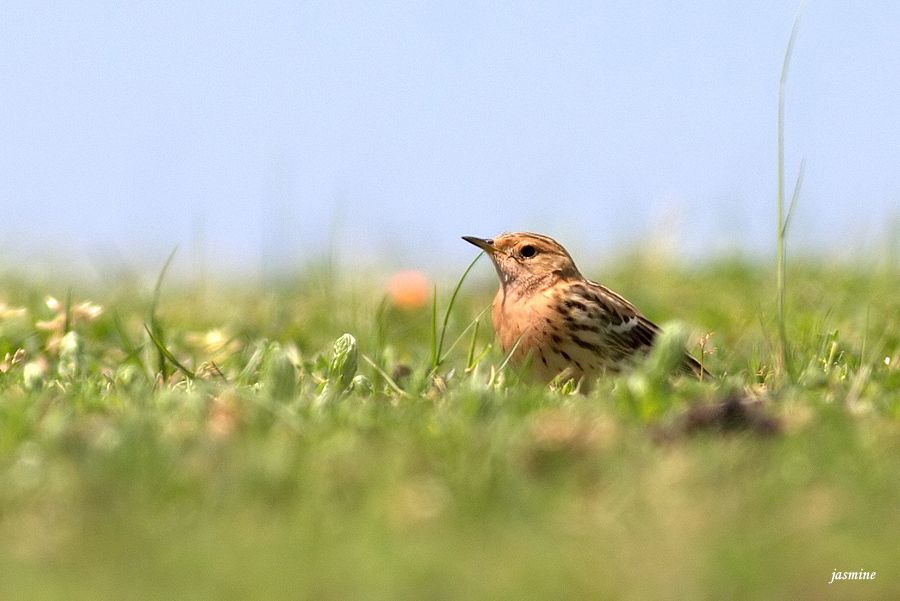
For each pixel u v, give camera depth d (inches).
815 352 631.8
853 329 740.0
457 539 346.9
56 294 926.4
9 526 358.6
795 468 389.1
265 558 331.9
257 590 316.8
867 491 371.6
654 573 325.1
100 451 402.9
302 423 450.0
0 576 327.6
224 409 466.0
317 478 379.2
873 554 335.3
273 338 746.8
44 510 366.3
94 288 982.4
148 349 633.6
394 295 836.6
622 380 512.7
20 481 382.6
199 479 380.5
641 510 362.0
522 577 323.9
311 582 320.5
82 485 373.4
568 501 370.6
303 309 836.0
